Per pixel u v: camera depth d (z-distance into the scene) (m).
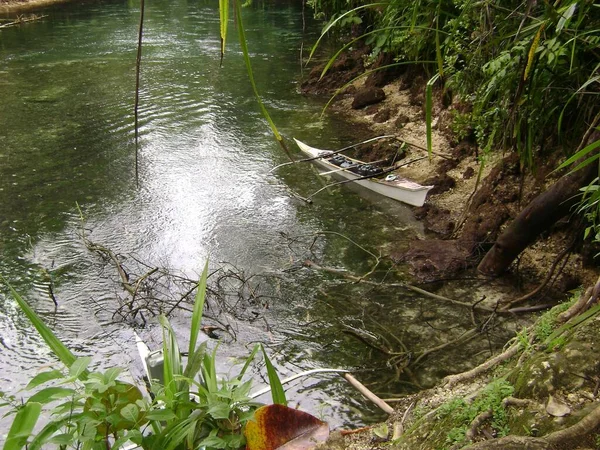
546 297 5.70
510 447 2.02
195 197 8.09
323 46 16.08
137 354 5.11
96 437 2.22
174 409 2.32
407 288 5.99
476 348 5.07
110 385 2.15
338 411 4.40
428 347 5.13
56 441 2.05
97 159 9.30
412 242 6.83
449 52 6.96
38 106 11.73
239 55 15.45
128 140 10.06
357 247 6.83
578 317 2.58
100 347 5.20
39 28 18.86
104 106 11.75
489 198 6.86
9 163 9.11
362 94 11.63
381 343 5.21
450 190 7.98
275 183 8.53
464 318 5.51
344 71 13.17
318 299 5.88
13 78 13.55
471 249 6.45
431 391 3.12
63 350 2.34
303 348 5.15
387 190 8.00
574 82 4.97
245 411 2.47
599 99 5.01
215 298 5.90
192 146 9.87
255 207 7.82
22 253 6.71
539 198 5.49
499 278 6.06
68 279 6.24
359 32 14.57
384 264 6.47
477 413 2.37
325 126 10.87
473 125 6.87
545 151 6.52
